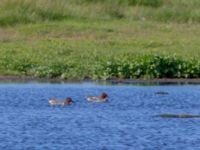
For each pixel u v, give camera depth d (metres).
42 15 95.62
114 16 98.75
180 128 58.06
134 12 99.88
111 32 92.62
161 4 102.81
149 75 77.69
